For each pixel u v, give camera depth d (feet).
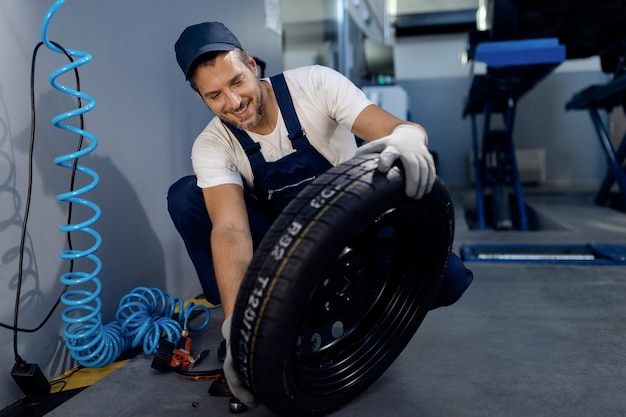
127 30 6.38
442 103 24.40
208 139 4.51
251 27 9.70
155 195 6.98
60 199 4.89
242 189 4.48
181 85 7.68
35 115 4.96
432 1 23.21
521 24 11.63
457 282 4.93
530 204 17.63
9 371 4.66
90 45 5.73
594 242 10.75
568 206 16.74
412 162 3.49
